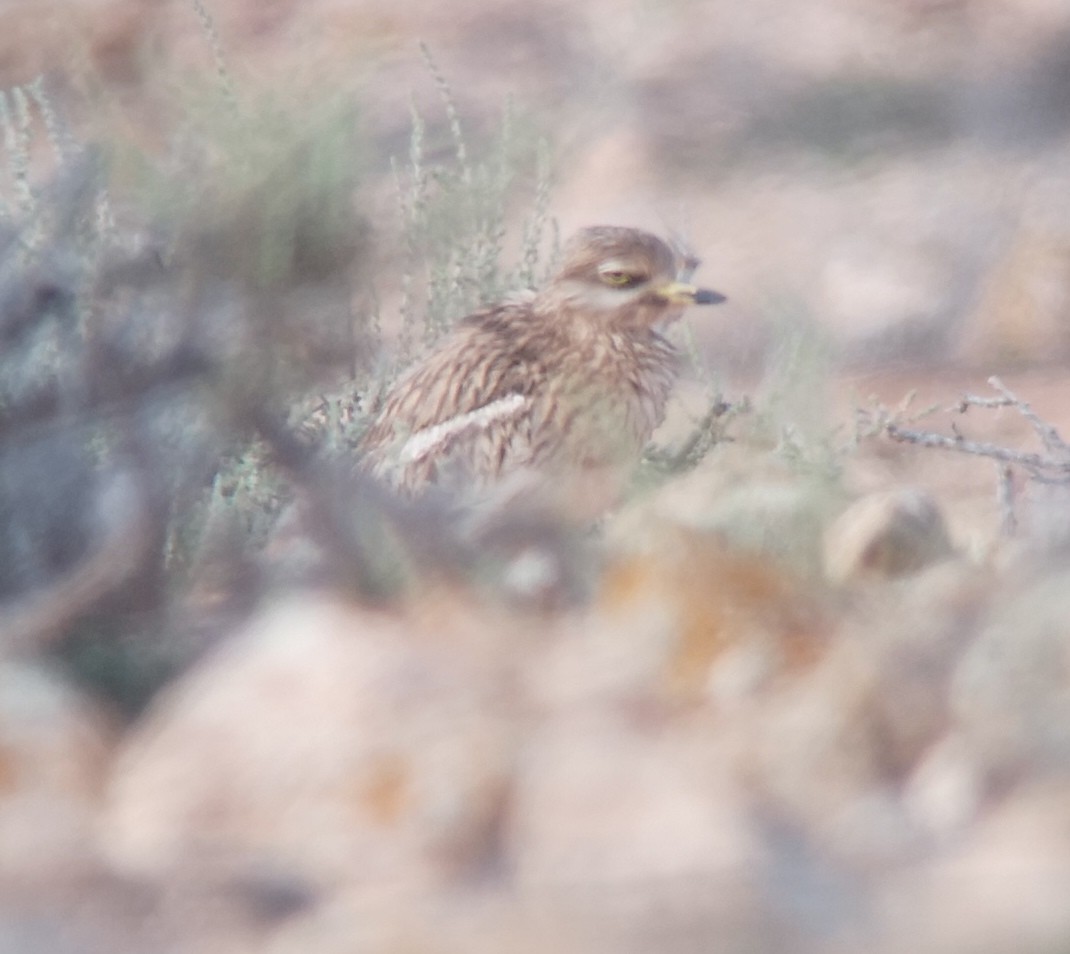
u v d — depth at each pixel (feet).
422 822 26.68
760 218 91.76
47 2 100.37
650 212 93.66
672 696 29.19
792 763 27.48
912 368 77.30
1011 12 112.78
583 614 32.96
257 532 37.45
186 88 38.32
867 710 27.96
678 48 104.99
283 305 35.27
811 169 96.58
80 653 32.58
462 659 29.27
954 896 24.91
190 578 35.22
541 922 25.17
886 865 25.81
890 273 83.46
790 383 42.68
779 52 106.83
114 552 33.99
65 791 28.45
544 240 68.13
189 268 35.09
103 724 30.40
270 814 27.37
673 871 25.48
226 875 26.73
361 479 36.32
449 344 47.29
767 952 24.48
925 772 27.53
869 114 101.71
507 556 34.91
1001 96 103.19
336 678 28.25
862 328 80.02
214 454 35.32
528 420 46.06
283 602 33.27
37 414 34.76
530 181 61.16
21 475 35.09
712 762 27.32
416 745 27.35
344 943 25.13
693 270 51.44
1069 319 79.25
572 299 47.83
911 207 90.74
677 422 53.88
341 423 43.68
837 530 35.65
